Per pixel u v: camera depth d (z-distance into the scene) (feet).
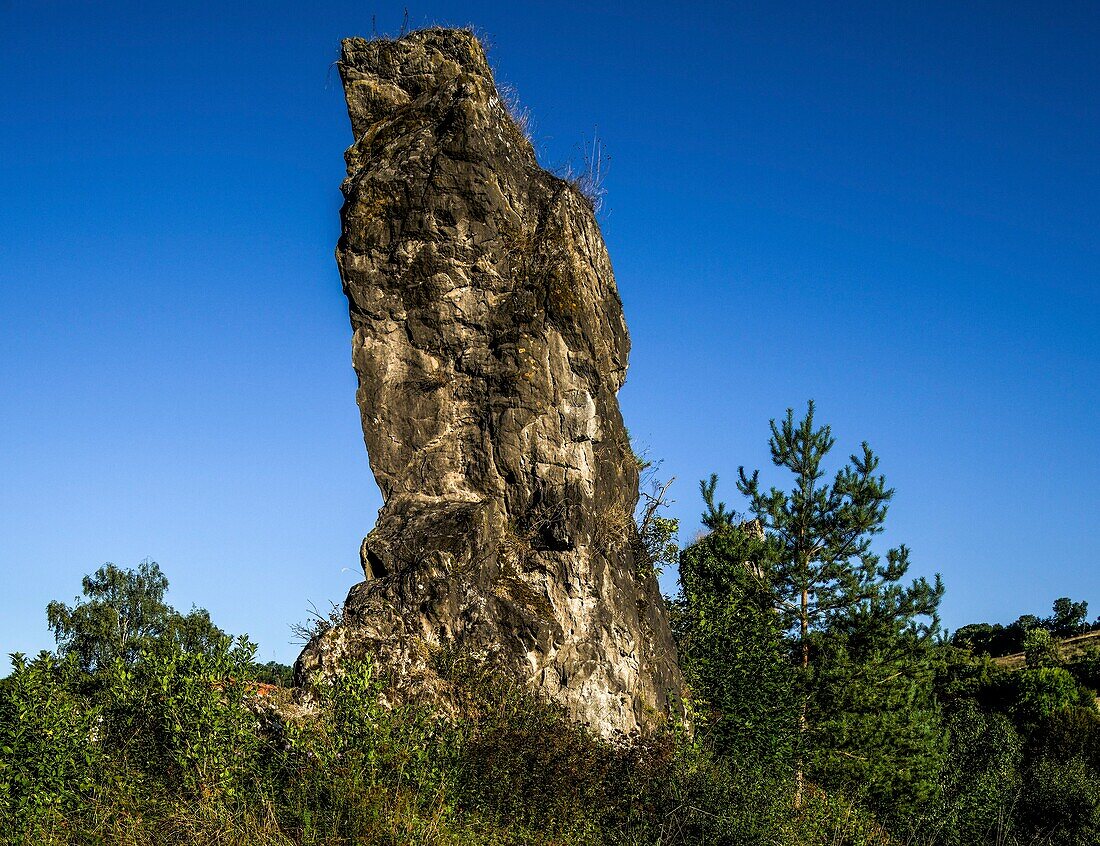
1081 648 232.94
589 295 59.47
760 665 71.56
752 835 47.11
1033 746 125.70
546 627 52.34
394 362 57.62
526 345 56.65
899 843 70.95
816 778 74.08
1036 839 77.20
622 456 61.93
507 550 54.39
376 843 35.24
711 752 60.85
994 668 162.30
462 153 58.03
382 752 39.04
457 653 49.29
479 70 63.16
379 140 61.26
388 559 51.96
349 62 63.93
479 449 56.44
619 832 44.16
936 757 80.12
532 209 60.39
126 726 37.81
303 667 45.98
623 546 60.39
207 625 124.26
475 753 42.96
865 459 83.10
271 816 34.83
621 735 51.72
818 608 80.89
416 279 57.77
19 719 33.53
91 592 126.62
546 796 43.29
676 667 63.21
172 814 34.32
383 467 56.75
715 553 82.79
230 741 37.27
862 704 76.38
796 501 83.56
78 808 33.83
